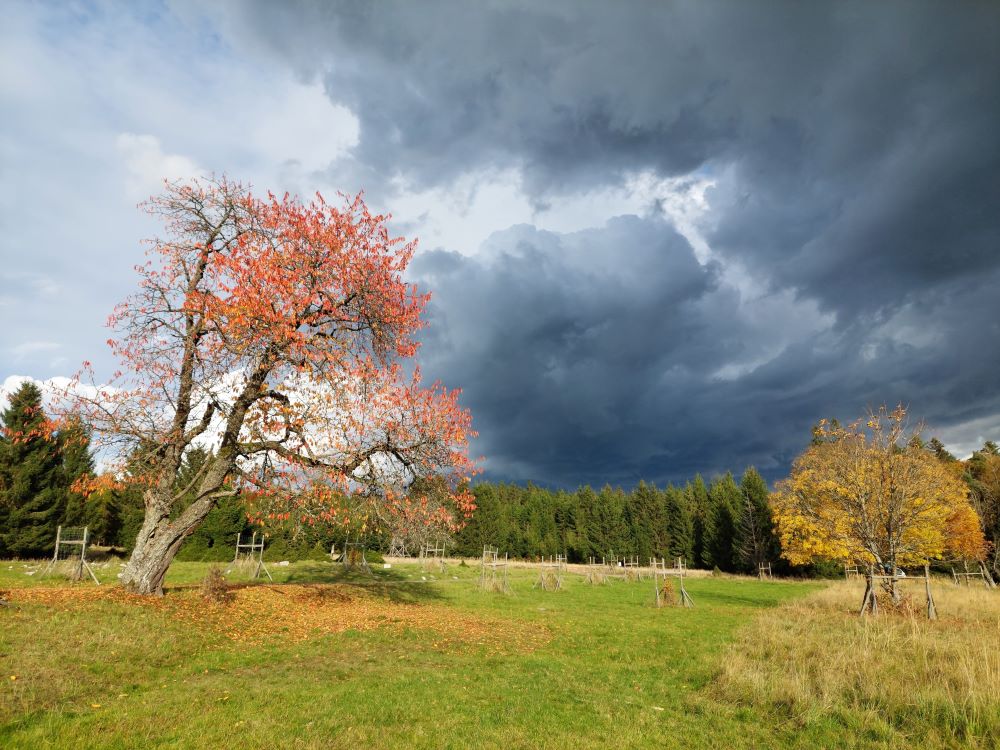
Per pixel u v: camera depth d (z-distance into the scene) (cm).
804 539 3347
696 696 927
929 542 2575
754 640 1342
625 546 7981
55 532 3362
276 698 854
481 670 1134
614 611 2278
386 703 845
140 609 1348
